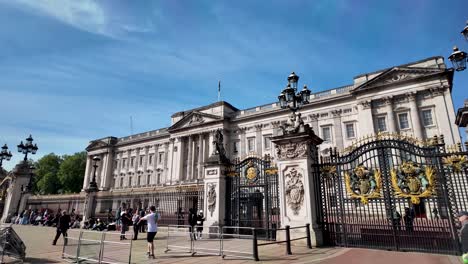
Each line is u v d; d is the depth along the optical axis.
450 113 39.69
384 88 45.03
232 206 16.16
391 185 11.96
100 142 92.12
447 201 10.75
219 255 11.14
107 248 13.34
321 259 9.71
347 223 12.55
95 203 27.52
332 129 50.72
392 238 11.52
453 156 10.91
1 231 11.01
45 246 15.23
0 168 44.88
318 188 13.52
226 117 64.12
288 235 11.05
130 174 84.44
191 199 19.78
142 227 21.53
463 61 11.01
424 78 42.16
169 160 73.31
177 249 12.84
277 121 57.91
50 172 97.44
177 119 76.69
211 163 16.69
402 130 42.81
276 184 14.77
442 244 10.58
